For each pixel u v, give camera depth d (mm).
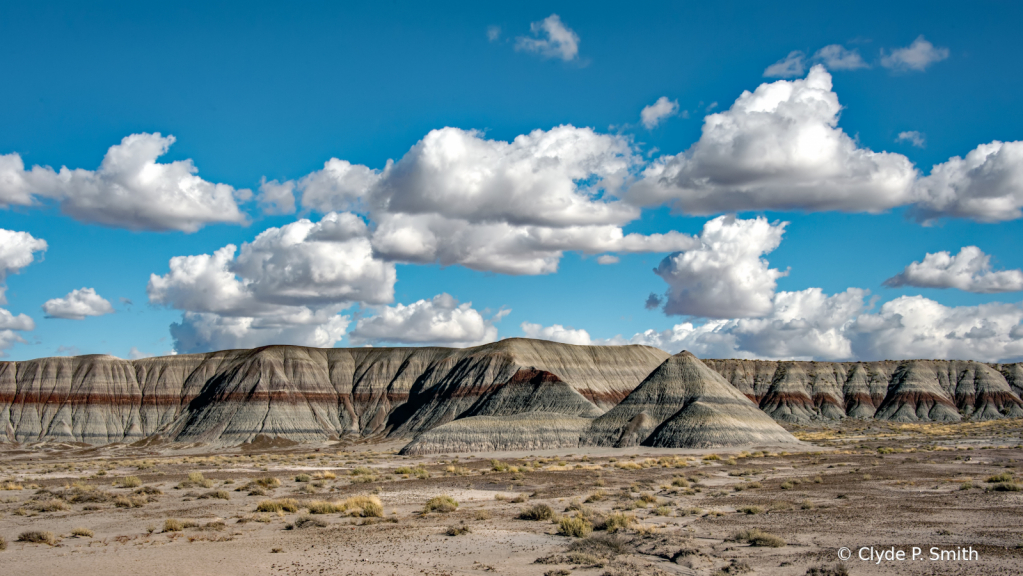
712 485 54500
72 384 184125
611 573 23734
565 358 191750
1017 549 26438
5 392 179875
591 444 114250
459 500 46750
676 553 26344
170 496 51188
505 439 114938
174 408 185750
